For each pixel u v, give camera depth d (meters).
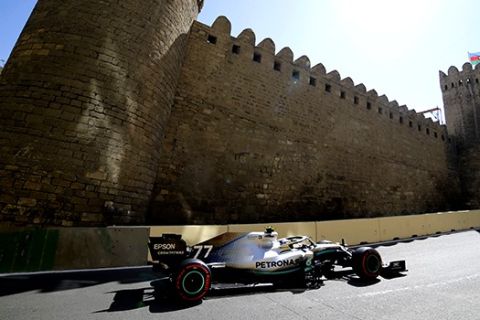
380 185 16.80
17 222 5.64
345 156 15.49
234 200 10.96
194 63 11.56
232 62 12.66
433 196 20.52
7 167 5.89
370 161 16.78
